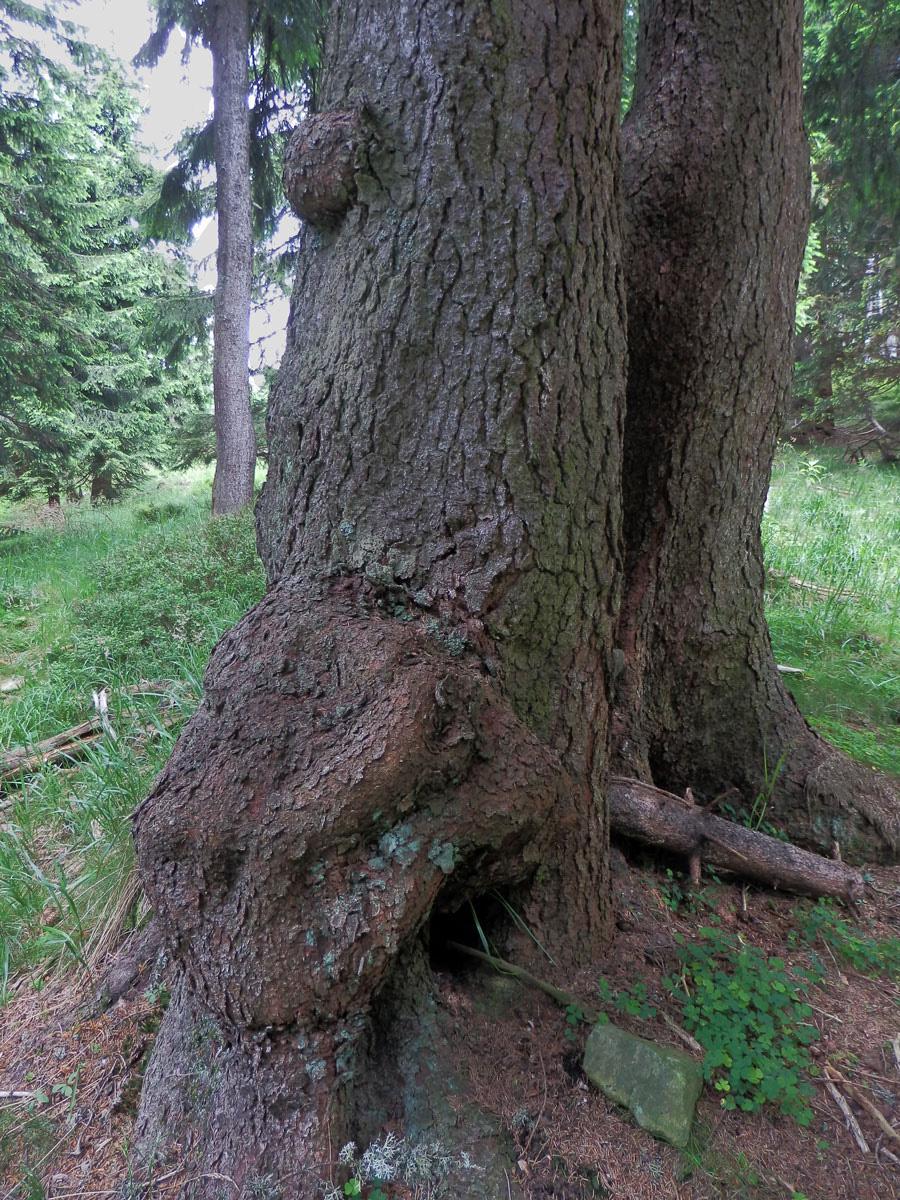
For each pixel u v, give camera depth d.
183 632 4.54
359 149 1.71
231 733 1.66
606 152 1.76
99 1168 1.71
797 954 2.27
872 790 2.88
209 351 16.41
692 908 2.39
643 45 2.54
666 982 2.01
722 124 2.34
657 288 2.48
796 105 2.48
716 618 2.71
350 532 1.85
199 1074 1.68
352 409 1.81
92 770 3.10
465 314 1.71
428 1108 1.61
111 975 2.19
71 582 6.86
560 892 1.99
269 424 2.08
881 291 10.99
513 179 1.66
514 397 1.72
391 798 1.54
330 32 1.89
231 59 8.38
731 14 2.31
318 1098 1.52
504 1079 1.71
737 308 2.47
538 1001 1.88
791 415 11.94
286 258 10.23
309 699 1.67
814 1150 1.66
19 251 10.28
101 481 14.98
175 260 15.39
